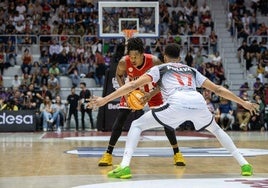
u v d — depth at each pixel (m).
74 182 4.87
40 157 7.46
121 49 11.97
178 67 5.46
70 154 7.91
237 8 23.03
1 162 6.81
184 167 6.16
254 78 19.61
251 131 16.27
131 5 14.59
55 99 16.75
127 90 5.09
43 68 18.02
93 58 19.38
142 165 6.37
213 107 16.45
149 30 14.64
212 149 8.94
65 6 22.12
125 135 12.77
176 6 23.09
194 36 20.89
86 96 16.36
